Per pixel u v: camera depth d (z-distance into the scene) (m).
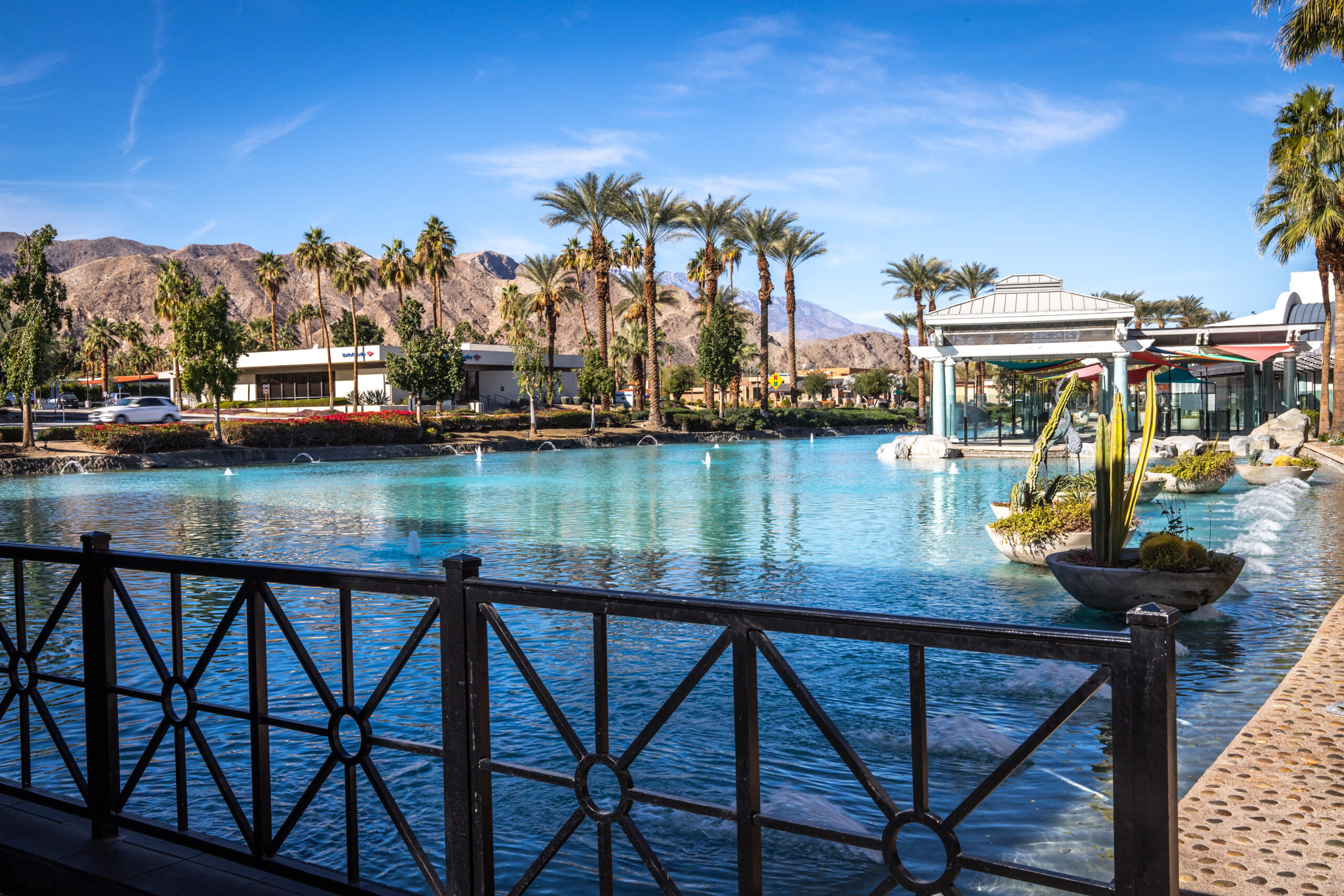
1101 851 4.06
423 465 38.19
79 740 5.96
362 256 80.44
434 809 4.84
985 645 1.98
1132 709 1.85
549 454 47.44
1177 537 8.62
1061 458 34.72
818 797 4.79
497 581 2.59
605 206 58.81
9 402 70.50
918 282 75.81
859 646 7.90
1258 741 4.94
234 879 2.99
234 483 29.05
